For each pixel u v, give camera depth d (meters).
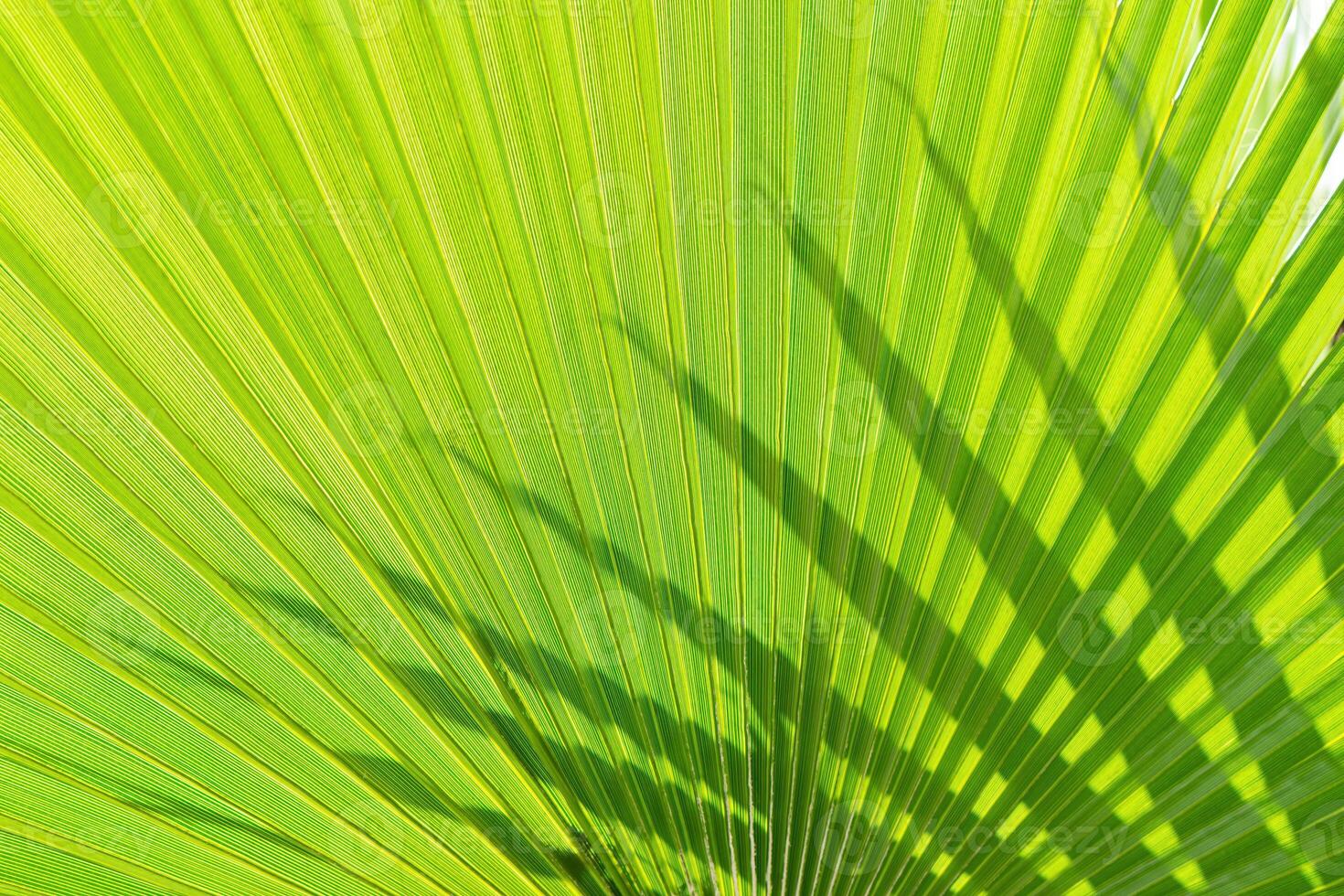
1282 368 1.11
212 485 1.10
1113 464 1.14
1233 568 1.14
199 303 1.08
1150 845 1.18
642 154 1.09
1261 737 1.15
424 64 1.07
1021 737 1.18
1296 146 1.08
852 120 1.09
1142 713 1.17
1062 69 1.08
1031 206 1.10
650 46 1.08
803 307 1.12
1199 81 1.08
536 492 1.14
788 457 1.15
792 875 1.18
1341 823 1.15
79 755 1.12
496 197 1.09
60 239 1.06
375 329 1.10
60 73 1.04
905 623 1.17
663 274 1.11
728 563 1.16
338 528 1.12
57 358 1.07
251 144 1.06
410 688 1.15
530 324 1.11
